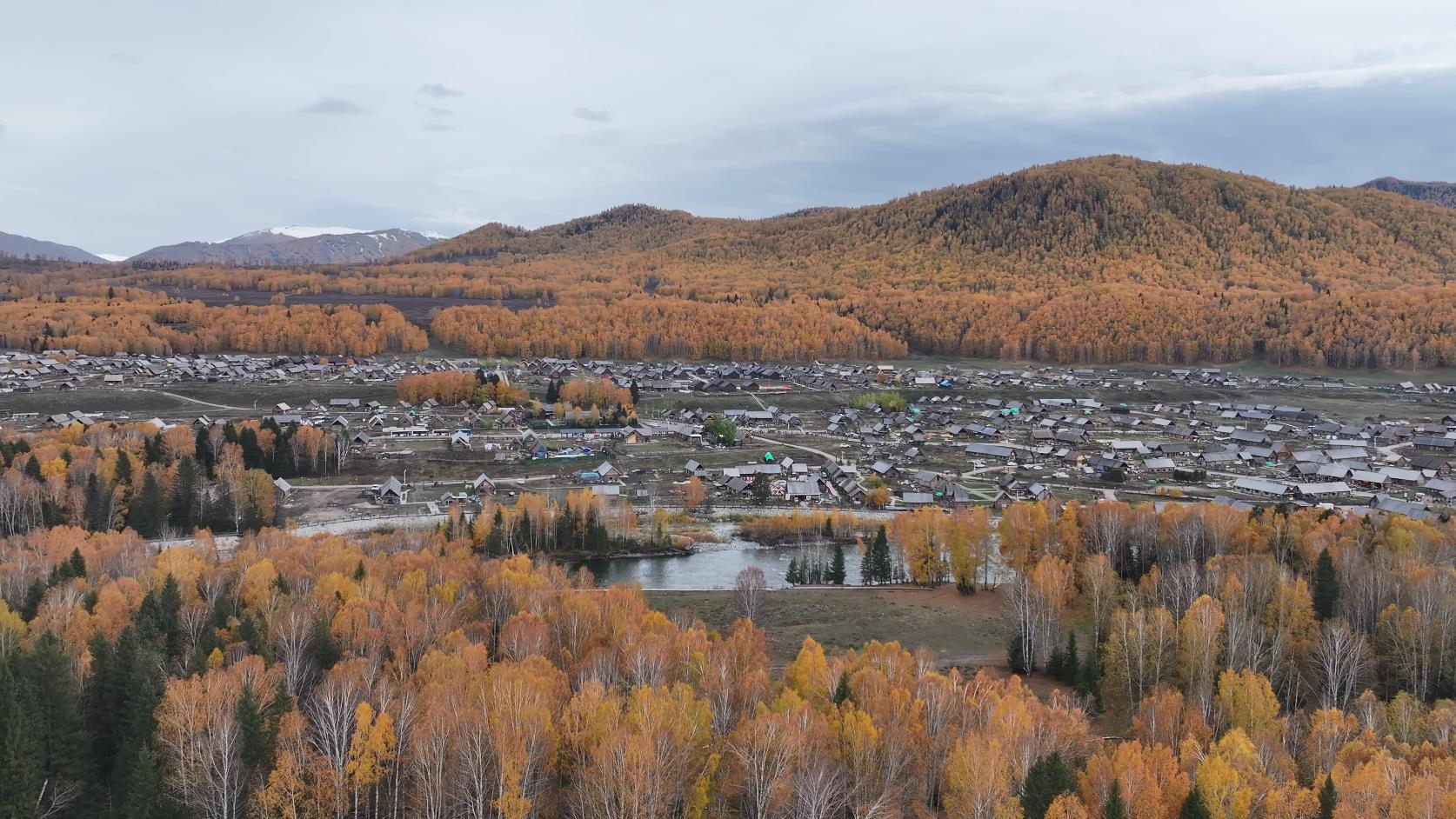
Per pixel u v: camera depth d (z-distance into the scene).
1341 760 75.94
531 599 110.50
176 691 72.06
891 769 71.56
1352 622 114.12
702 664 88.56
